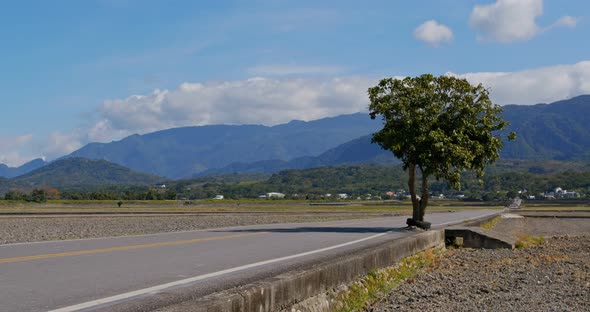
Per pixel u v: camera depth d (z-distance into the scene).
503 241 30.31
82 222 53.16
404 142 30.45
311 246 20.61
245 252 17.89
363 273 14.44
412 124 30.45
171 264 14.18
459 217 63.28
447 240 31.25
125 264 13.84
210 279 11.99
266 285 9.05
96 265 13.42
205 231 28.41
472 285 17.50
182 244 19.98
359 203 176.25
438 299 14.98
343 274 12.84
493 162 32.19
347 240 23.75
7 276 11.32
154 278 11.78
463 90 31.25
